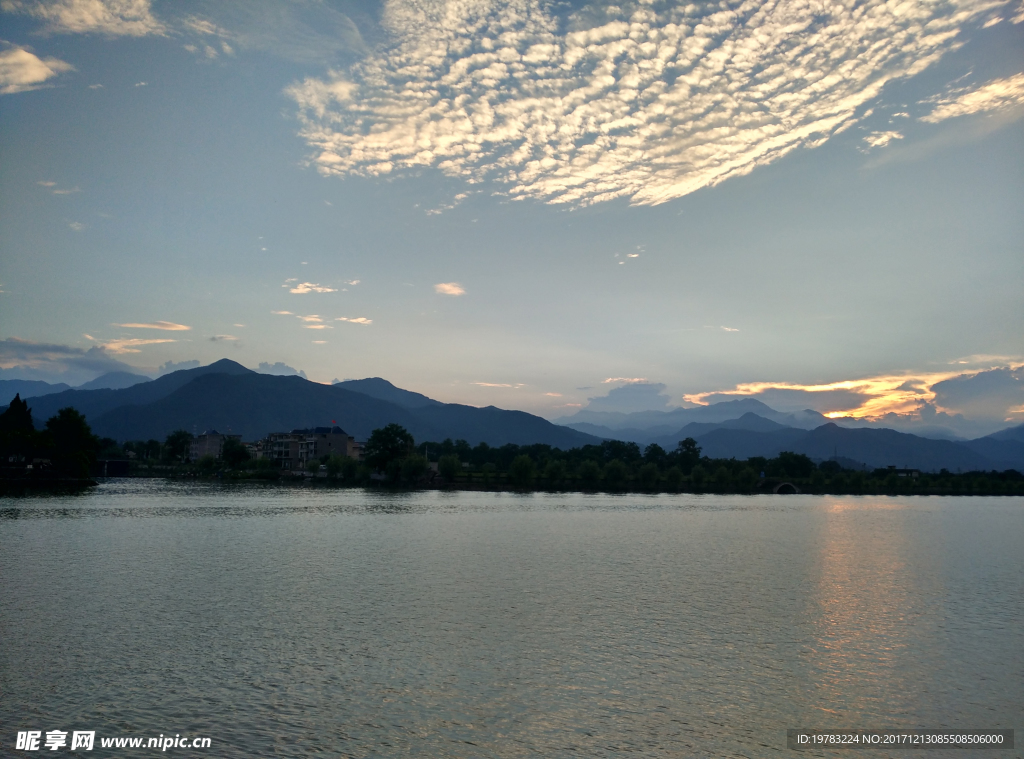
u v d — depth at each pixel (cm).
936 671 4631
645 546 10606
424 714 3728
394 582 7156
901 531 14238
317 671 4331
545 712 3803
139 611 5675
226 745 3303
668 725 3694
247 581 7012
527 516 15662
